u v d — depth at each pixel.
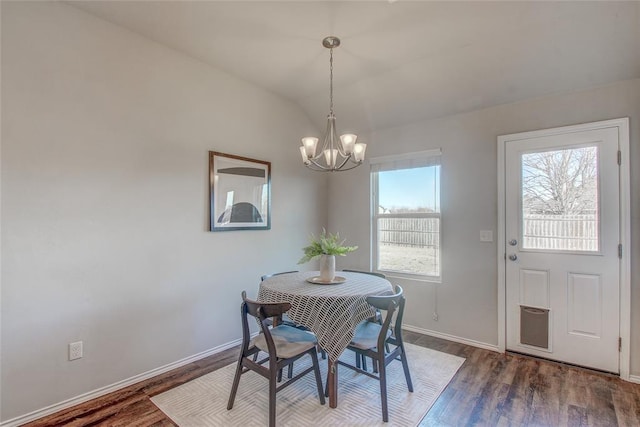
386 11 2.03
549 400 2.04
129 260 2.24
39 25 1.86
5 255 1.75
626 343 2.29
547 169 2.62
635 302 2.27
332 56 2.61
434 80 2.82
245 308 1.96
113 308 2.16
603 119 2.38
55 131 1.92
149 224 2.35
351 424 1.81
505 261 2.80
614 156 2.35
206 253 2.73
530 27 2.16
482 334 2.91
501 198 2.82
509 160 2.79
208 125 2.76
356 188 3.81
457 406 1.99
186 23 2.18
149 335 2.35
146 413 1.91
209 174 2.75
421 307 3.28
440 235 3.17
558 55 2.30
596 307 2.42
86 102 2.04
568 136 2.52
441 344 2.98
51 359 1.90
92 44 2.07
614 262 2.35
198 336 2.66
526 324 2.71
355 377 2.37
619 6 1.91
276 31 2.27
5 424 1.74
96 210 2.08
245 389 2.19
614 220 2.35
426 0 1.92
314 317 1.94
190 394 2.12
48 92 1.89
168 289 2.46
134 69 2.28
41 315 1.86
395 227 3.53
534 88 2.60
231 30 2.26
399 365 2.54
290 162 3.56
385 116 3.42
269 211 3.28
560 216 2.57
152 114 2.38
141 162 2.31
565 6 1.95
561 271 2.56
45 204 1.88
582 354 2.47
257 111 3.19
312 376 2.40
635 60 2.18
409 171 3.42
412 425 1.80
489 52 2.43
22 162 1.80
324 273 2.36
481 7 1.98
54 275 1.91
